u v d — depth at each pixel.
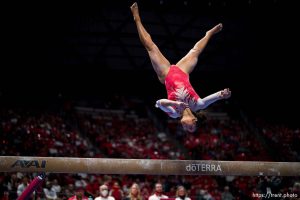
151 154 20.64
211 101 4.82
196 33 20.45
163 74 5.65
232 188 16.41
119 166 5.23
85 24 19.16
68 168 5.11
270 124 26.97
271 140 24.53
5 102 21.72
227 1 18.19
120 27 19.50
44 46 20.80
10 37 19.72
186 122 4.86
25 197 4.89
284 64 23.70
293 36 20.80
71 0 17.34
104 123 24.67
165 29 19.94
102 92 26.47
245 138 24.70
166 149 22.08
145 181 16.28
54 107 23.95
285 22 19.61
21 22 18.56
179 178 17.03
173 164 5.35
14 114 20.08
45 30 19.39
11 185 11.24
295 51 22.17
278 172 5.68
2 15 17.86
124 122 25.66
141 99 28.22
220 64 23.73
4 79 22.69
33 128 18.55
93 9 18.03
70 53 21.86
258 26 19.94
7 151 15.18
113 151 20.08
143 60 23.14
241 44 21.44
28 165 5.02
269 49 22.09
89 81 24.73
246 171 5.57
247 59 23.25
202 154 21.45
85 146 19.83
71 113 24.05
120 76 24.86
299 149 23.27
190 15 18.97
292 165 5.77
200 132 24.48
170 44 21.23
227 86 26.03
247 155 21.95
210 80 25.34
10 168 4.96
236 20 19.44
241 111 27.95
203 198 14.16
